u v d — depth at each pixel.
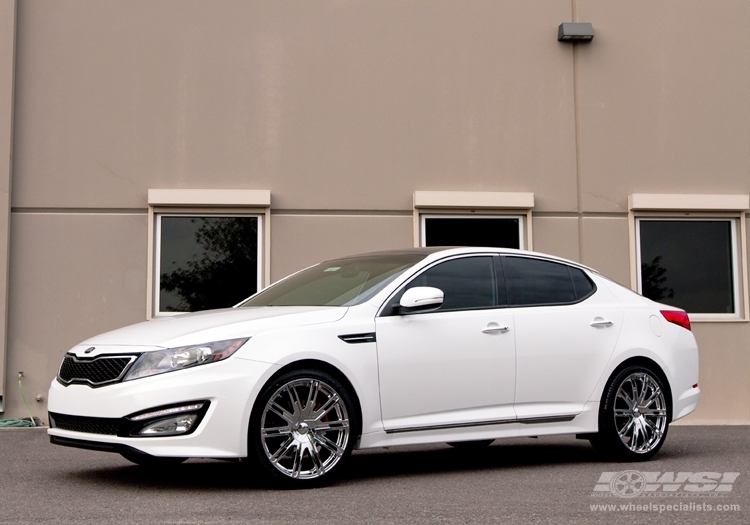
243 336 5.77
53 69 10.99
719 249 11.98
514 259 7.12
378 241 11.33
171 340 5.71
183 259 11.03
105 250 10.91
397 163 11.41
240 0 11.30
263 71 11.28
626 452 7.18
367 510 5.08
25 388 10.66
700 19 12.07
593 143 11.77
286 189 11.21
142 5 11.16
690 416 11.58
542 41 11.78
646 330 7.45
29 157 10.89
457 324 6.56
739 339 11.73
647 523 4.81
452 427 6.45
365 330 6.18
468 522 4.77
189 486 5.94
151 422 5.51
